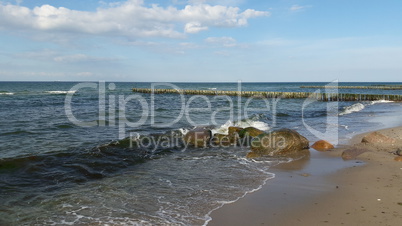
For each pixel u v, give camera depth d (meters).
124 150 11.10
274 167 9.37
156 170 9.02
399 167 8.85
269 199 6.62
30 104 29.73
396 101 41.53
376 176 8.07
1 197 6.63
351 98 44.97
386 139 12.27
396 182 7.51
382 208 5.95
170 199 6.66
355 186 7.34
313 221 5.48
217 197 6.77
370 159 9.90
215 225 5.40
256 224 5.42
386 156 10.22
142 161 10.04
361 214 5.70
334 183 7.66
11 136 13.40
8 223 5.47
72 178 8.02
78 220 5.60
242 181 7.95
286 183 7.74
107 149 10.95
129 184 7.69
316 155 10.86
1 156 9.80
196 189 7.32
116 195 6.89
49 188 7.29
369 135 12.62
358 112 25.98
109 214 5.87
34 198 6.64
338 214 5.74
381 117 21.64
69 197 6.74
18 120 18.34
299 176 8.35
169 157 10.70
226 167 9.40
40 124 16.88
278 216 5.75
